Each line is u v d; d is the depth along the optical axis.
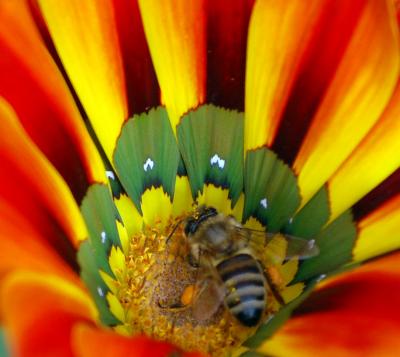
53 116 0.16
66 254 0.15
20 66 0.16
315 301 0.16
